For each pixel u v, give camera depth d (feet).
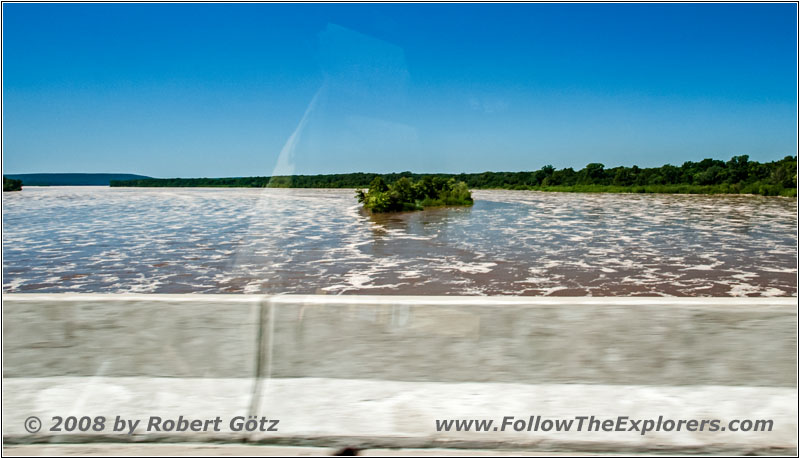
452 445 7.86
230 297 8.63
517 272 36.76
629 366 8.29
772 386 8.15
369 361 8.48
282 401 8.27
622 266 39.88
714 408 7.98
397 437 7.91
